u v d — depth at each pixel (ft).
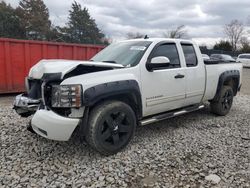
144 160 13.05
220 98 20.94
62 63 12.89
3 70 28.73
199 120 20.33
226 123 19.71
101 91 12.42
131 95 14.11
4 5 128.88
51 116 11.97
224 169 12.29
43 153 13.57
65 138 12.26
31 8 140.05
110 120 13.12
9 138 15.38
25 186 10.61
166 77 15.78
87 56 34.40
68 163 12.59
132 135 14.25
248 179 11.44
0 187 10.46
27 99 13.33
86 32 148.46
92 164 12.53
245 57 101.96
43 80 12.46
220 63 20.97
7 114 20.52
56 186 10.66
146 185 10.92
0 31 122.11
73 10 147.43
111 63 14.35
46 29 140.67
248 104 27.94
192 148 14.67
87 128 12.74
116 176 11.53
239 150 14.52
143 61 14.70
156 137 16.26
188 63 17.74
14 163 12.42
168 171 12.07
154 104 15.39
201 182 11.18
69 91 11.94
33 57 30.50
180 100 17.22
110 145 13.28
